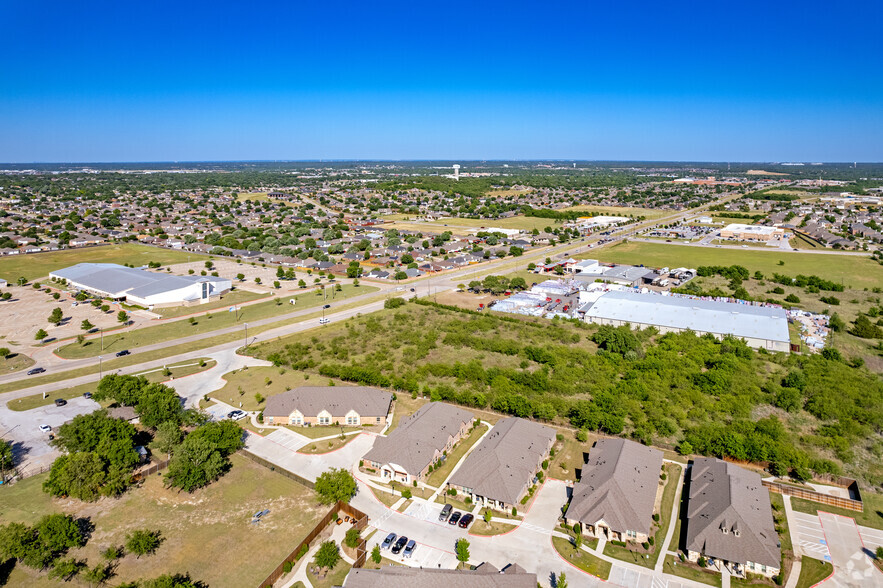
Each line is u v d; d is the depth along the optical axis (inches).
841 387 4670.3
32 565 2657.5
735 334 5969.5
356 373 4970.5
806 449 3823.8
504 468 3353.8
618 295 7352.4
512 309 7322.8
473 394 4517.7
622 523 2918.3
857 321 6476.4
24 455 3764.8
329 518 3075.8
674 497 3282.5
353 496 3316.9
